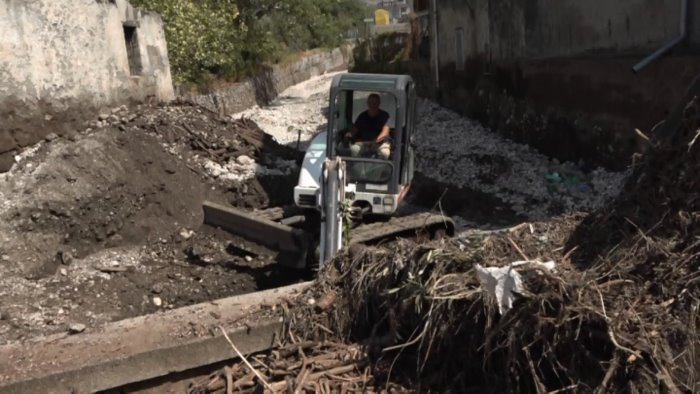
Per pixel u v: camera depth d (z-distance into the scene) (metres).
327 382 4.52
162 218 9.47
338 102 8.06
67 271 8.13
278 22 32.72
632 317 3.84
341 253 5.64
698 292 3.96
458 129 16.12
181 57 18.92
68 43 10.24
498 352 4.20
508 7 15.13
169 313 5.37
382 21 52.97
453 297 4.23
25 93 9.28
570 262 4.86
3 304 7.14
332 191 6.54
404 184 8.55
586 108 12.53
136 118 11.30
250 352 5.00
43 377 4.55
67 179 8.95
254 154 11.94
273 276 8.26
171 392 4.85
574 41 13.26
